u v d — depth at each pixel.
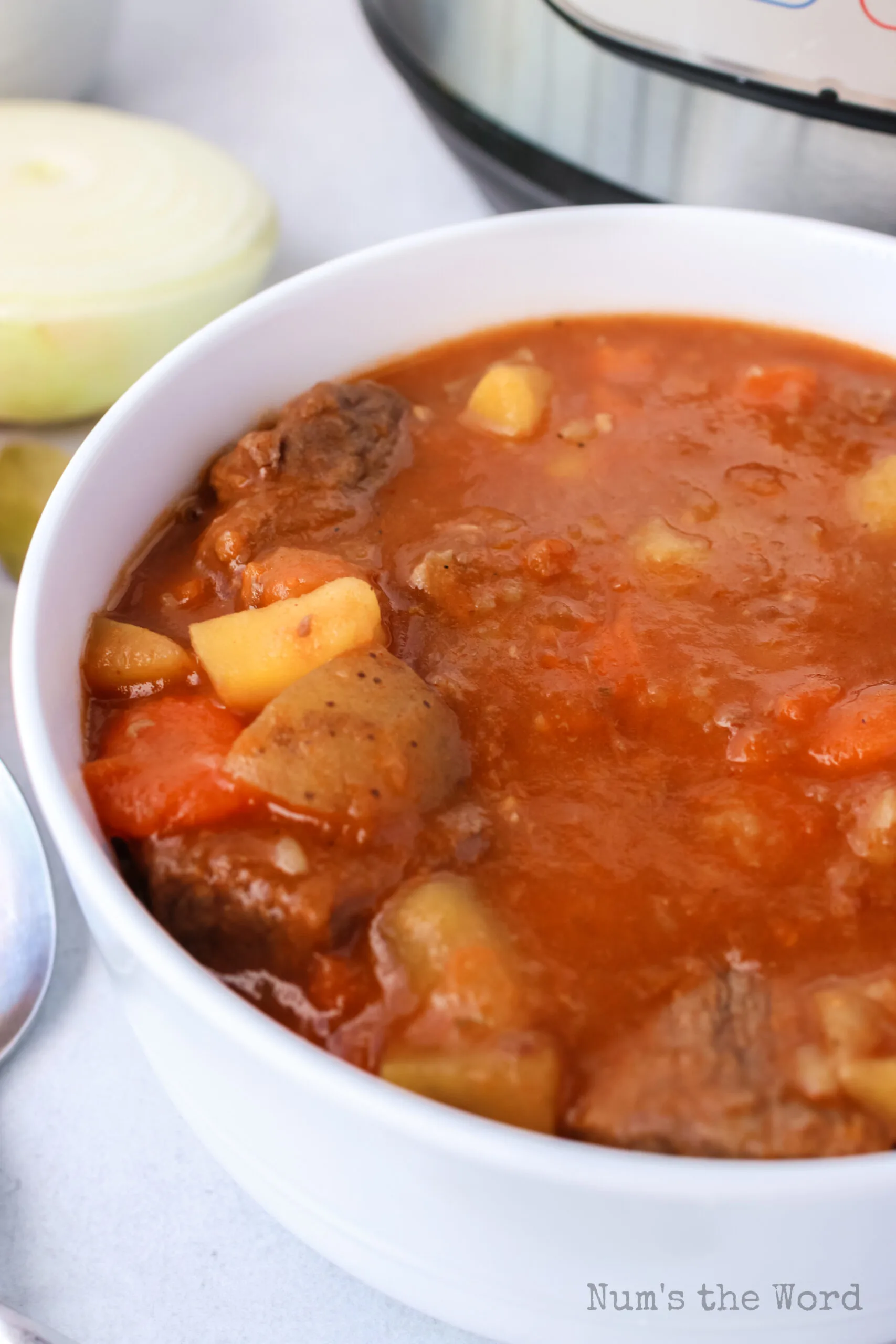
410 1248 0.33
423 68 0.47
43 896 0.40
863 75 0.42
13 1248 0.37
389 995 0.34
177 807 0.36
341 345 0.42
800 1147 0.33
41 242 0.47
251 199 0.50
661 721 0.38
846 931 0.35
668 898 0.35
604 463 0.42
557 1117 0.33
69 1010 0.39
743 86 0.43
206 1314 0.36
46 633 0.36
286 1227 0.36
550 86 0.45
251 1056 0.32
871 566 0.40
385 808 0.36
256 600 0.39
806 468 0.42
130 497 0.39
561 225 0.43
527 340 0.44
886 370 0.44
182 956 0.32
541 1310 0.33
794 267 0.43
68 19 0.52
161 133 0.51
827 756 0.37
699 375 0.43
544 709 0.38
